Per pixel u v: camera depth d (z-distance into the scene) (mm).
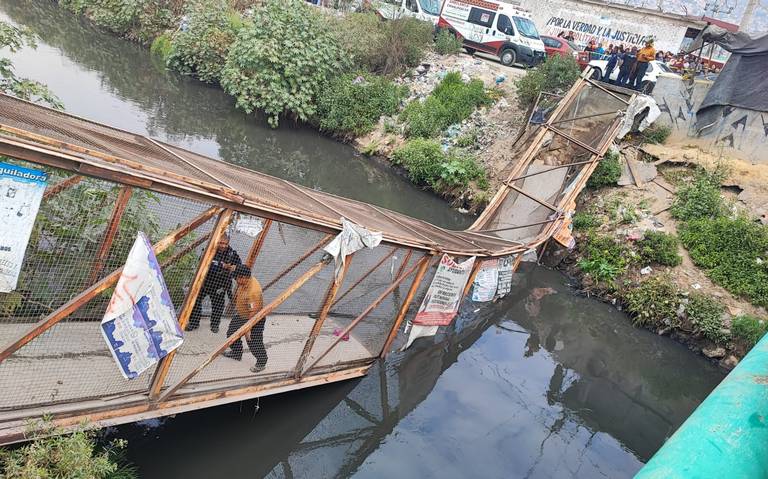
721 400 1820
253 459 6547
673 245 13531
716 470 1573
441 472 7156
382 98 20297
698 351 12031
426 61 23203
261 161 16703
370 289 9375
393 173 18328
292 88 19703
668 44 26969
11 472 4410
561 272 14578
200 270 5566
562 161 15969
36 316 6070
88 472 4738
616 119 15539
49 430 4855
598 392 10133
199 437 6574
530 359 10680
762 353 2035
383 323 9078
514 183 15805
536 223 14000
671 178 15914
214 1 23375
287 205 6293
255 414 7238
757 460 1593
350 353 8555
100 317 6555
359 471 6816
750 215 14477
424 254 8430
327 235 8055
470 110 19938
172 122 17656
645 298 12781
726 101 16125
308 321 8570
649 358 11609
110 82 19703
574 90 15773
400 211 15703
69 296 6324
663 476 1594
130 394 5633
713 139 16469
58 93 16625
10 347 4621
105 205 6824
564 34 28984
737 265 12938
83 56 22188
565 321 12430
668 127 17406
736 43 16312
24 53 19641
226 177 6516
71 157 4320
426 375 9266
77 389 5375
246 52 19375
